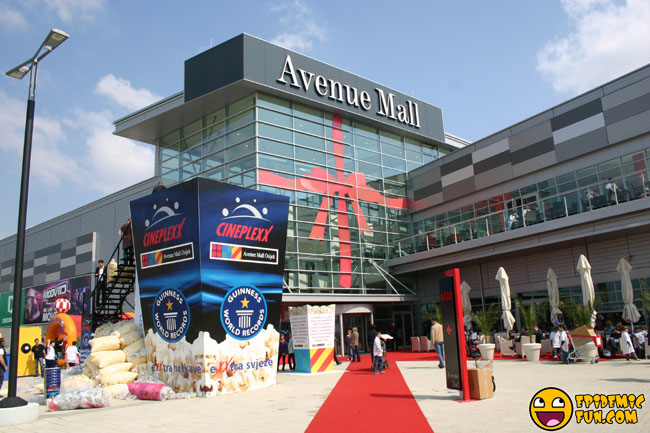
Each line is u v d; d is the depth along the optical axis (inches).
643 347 683.4
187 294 526.9
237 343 536.4
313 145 1096.2
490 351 728.3
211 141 1088.8
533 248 920.3
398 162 1288.1
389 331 1174.3
